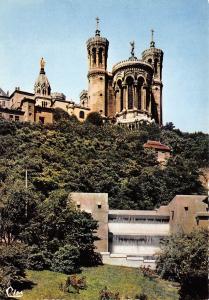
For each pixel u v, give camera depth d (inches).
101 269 2677.2
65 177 4047.7
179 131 6314.0
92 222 2795.3
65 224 2714.1
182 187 4315.9
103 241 2952.8
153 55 7780.5
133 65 7047.2
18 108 5895.7
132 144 5315.0
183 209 3043.8
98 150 5044.3
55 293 2181.3
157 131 6136.8
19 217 2603.3
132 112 6884.8
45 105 6870.1
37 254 2502.5
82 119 6909.5
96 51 7327.8
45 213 2699.3
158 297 2326.5
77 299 2167.8
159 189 4261.8
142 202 4025.6
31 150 4480.8
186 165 4783.5
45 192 3804.1
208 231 2466.8
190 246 2330.2
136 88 7003.0
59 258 2551.7
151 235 3157.0
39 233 2635.3
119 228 3164.4
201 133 5954.7
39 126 5324.8
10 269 2167.8
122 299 2231.8
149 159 5073.8
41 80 7145.7
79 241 2701.8
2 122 5147.6
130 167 4564.5
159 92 7711.6
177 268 2551.7
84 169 4247.0
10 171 3848.4
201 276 2240.4
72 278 2304.4
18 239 2598.4
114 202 3917.3
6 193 2679.6
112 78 7347.4
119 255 2822.3
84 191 4015.8
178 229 2992.1
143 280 2554.1
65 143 4977.9
